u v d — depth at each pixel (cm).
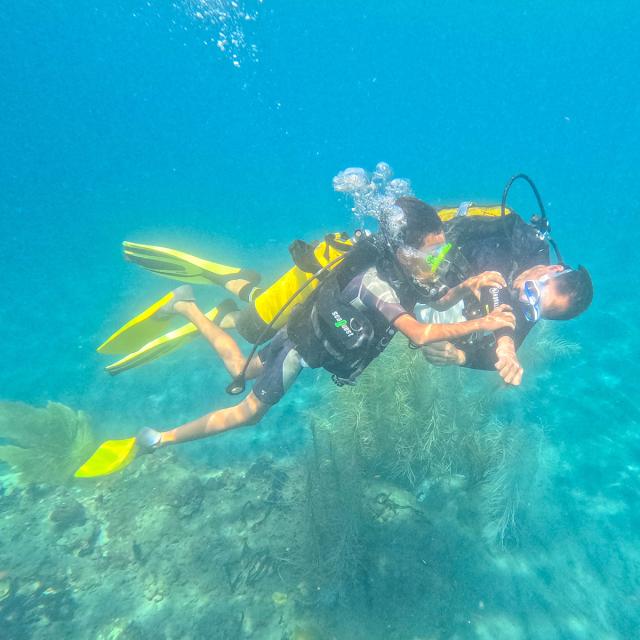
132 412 722
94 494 562
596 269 1128
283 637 383
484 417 554
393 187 296
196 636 394
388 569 413
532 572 419
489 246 324
